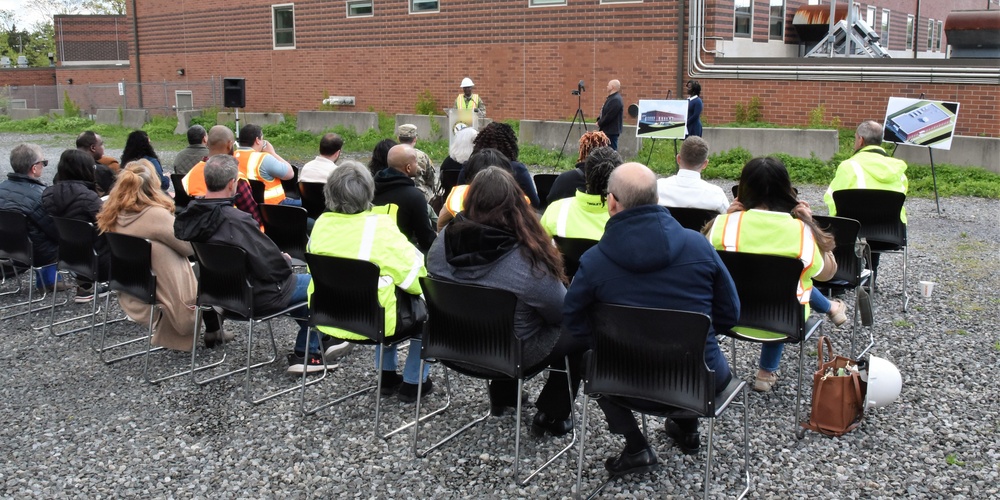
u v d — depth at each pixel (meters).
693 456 3.90
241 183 6.35
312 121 19.70
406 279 4.17
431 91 19.17
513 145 5.68
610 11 16.00
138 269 5.05
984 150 11.88
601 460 3.89
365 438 4.19
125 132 23.12
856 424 4.13
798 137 12.88
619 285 3.35
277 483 3.74
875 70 13.48
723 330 3.54
